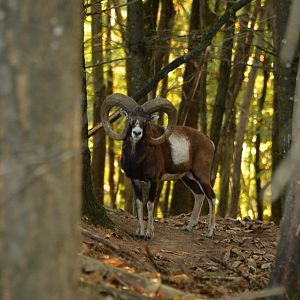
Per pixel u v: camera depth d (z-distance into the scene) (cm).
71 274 533
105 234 1226
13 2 474
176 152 1501
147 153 1404
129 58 1866
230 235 1514
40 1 482
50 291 507
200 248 1359
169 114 1395
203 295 875
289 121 1412
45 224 499
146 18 2164
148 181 1423
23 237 490
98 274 747
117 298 704
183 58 1595
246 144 3278
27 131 485
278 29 1425
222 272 1105
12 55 477
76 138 524
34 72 484
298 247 802
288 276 805
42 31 485
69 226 521
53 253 507
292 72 1404
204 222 1623
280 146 1436
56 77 496
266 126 2758
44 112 491
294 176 804
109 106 1402
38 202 494
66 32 501
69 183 516
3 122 480
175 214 2300
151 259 998
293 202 805
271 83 3052
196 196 1555
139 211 1404
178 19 2792
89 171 1270
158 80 1611
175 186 2300
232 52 2442
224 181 2575
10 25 475
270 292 797
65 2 498
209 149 1573
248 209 3428
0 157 482
